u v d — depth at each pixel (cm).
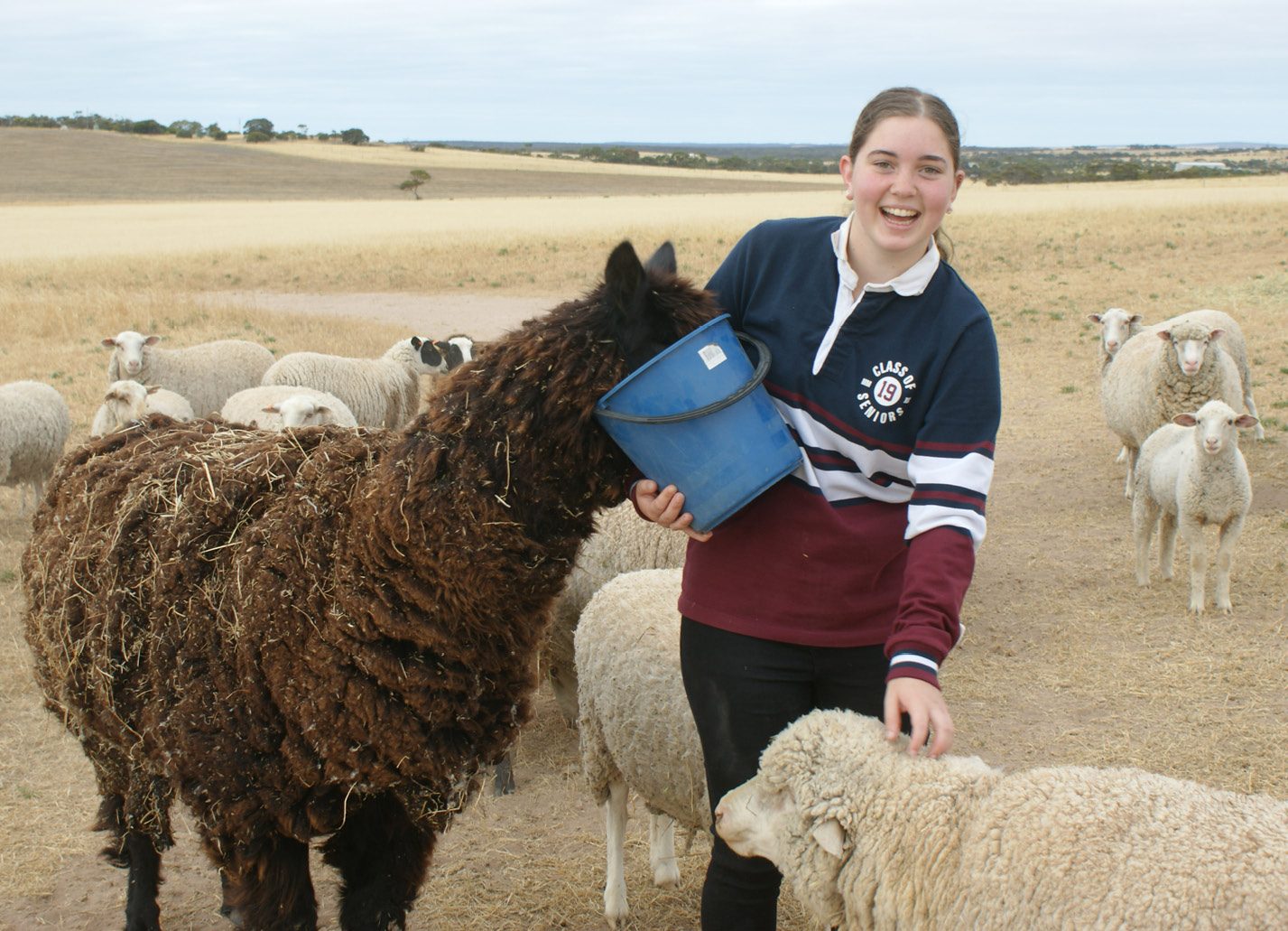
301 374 1142
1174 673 579
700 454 234
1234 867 208
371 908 300
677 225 3994
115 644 307
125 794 351
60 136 11688
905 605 220
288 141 13675
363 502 269
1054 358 1641
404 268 3003
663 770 360
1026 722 534
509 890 414
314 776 277
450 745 284
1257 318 1784
